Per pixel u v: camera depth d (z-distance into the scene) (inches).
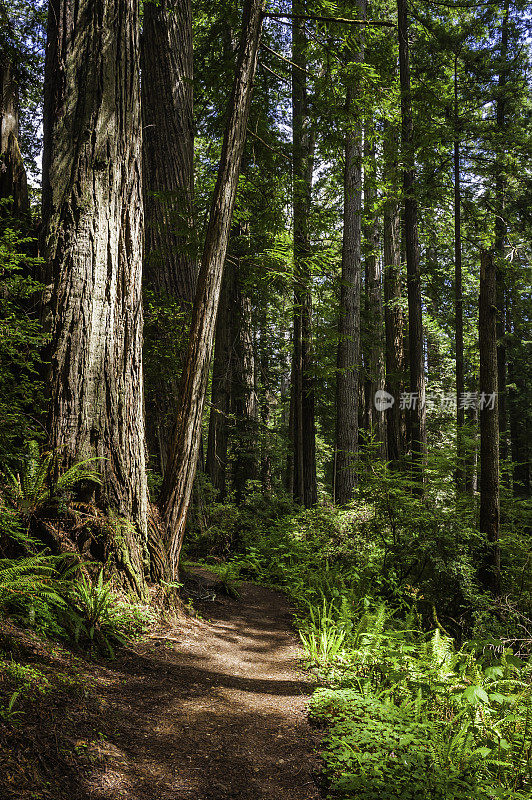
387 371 756.6
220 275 212.2
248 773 108.9
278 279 313.9
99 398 180.1
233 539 397.1
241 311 609.9
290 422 684.1
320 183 629.3
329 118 317.1
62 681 116.0
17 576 127.3
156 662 152.9
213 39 385.4
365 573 280.7
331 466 1019.9
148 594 185.6
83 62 186.1
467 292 782.5
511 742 130.1
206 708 132.9
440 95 542.6
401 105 454.6
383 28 496.4
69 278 179.8
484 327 271.0
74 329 178.5
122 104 192.2
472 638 211.5
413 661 163.6
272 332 783.1
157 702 128.7
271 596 293.7
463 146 577.9
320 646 192.4
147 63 340.5
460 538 252.2
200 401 210.5
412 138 460.1
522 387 943.7
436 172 558.9
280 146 443.2
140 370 195.6
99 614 150.9
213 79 306.2
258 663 180.9
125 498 183.0
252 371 629.6
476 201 610.2
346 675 166.9
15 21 344.2
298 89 544.1
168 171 333.7
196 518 374.9
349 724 126.5
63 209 182.4
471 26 555.5
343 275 489.7
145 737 112.0
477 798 104.9
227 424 597.0
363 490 290.0
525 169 600.1
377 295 757.9
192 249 272.7
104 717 112.4
